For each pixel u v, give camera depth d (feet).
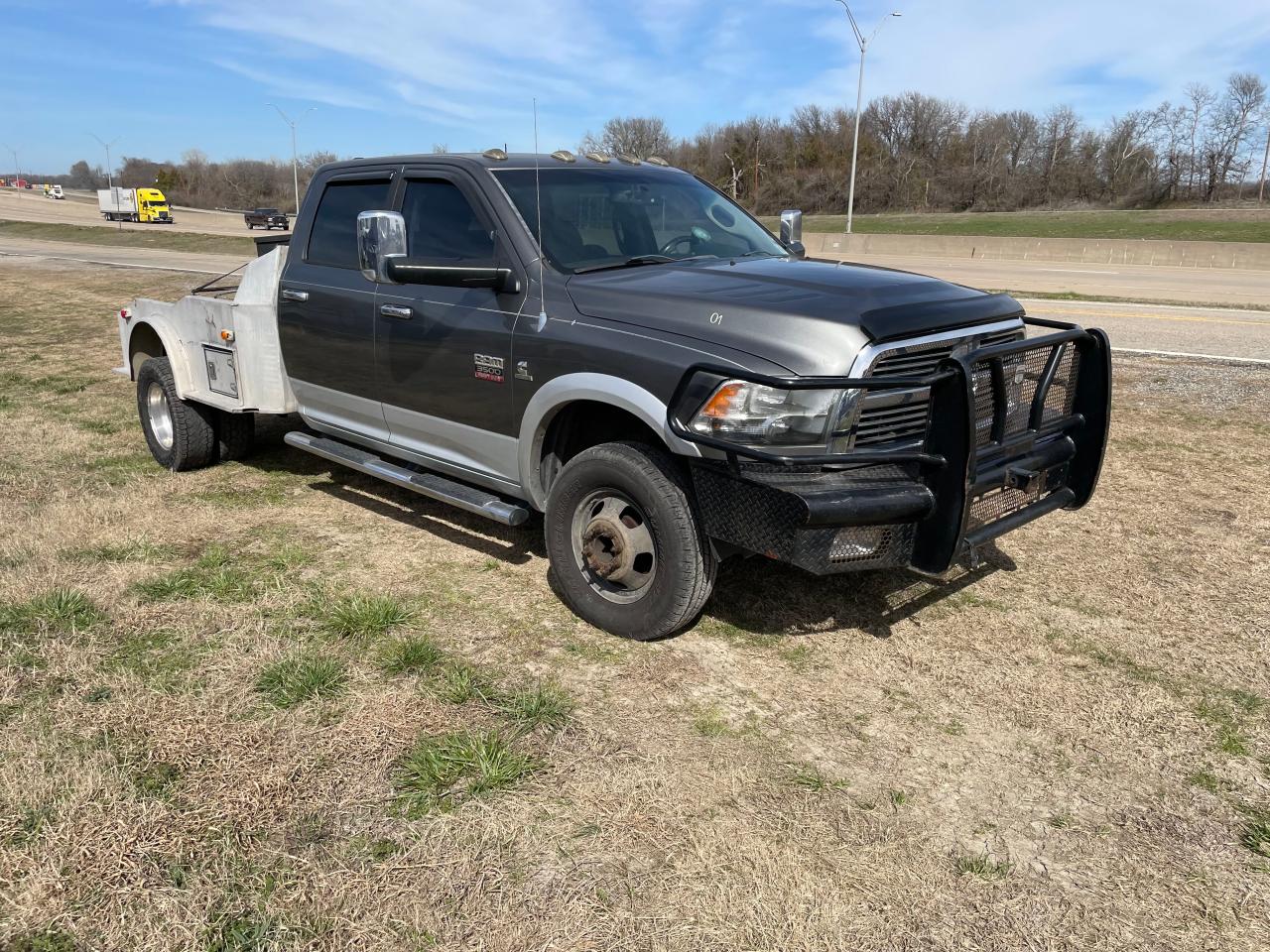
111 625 12.98
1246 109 241.76
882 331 10.93
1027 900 8.28
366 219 13.06
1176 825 9.32
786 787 9.76
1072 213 209.87
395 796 9.45
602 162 16.40
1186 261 108.78
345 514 17.89
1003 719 11.14
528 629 13.19
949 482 11.00
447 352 14.43
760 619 13.58
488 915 7.95
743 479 10.88
